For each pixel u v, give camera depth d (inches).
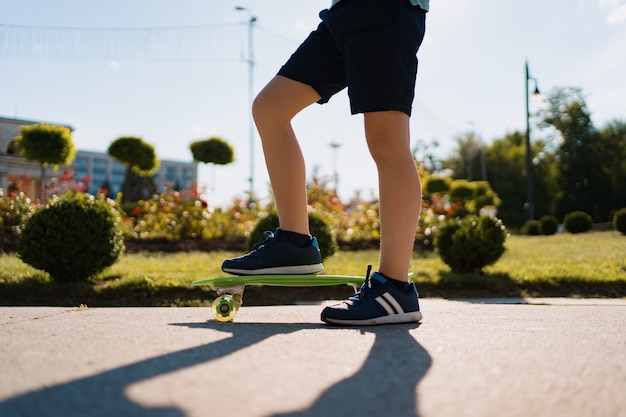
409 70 74.5
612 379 41.8
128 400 35.3
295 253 81.0
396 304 76.2
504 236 229.1
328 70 80.0
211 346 54.7
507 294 195.9
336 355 50.4
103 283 188.2
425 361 47.9
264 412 33.2
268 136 80.1
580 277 201.3
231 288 82.7
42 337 59.9
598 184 1721.2
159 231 378.6
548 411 33.8
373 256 316.2
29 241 184.5
